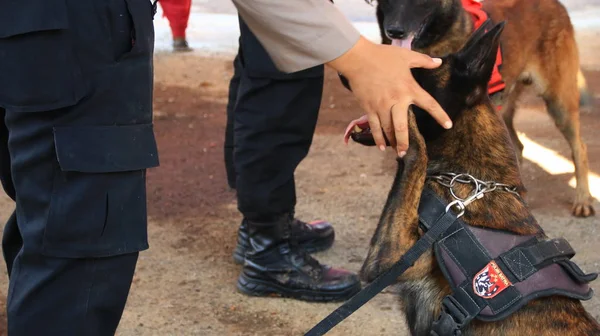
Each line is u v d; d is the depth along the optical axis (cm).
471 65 228
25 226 185
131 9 181
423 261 226
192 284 371
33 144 180
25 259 186
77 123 179
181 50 891
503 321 212
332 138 613
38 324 186
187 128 633
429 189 232
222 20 1060
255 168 342
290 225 361
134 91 186
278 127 335
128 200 188
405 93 197
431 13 421
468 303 208
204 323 334
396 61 197
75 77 176
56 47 174
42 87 174
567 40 499
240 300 357
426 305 231
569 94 496
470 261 212
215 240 424
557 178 527
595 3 1117
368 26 945
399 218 225
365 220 455
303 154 347
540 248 214
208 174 531
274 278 355
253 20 197
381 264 226
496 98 430
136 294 359
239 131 343
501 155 236
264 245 355
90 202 181
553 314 212
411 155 222
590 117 654
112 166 182
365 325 333
